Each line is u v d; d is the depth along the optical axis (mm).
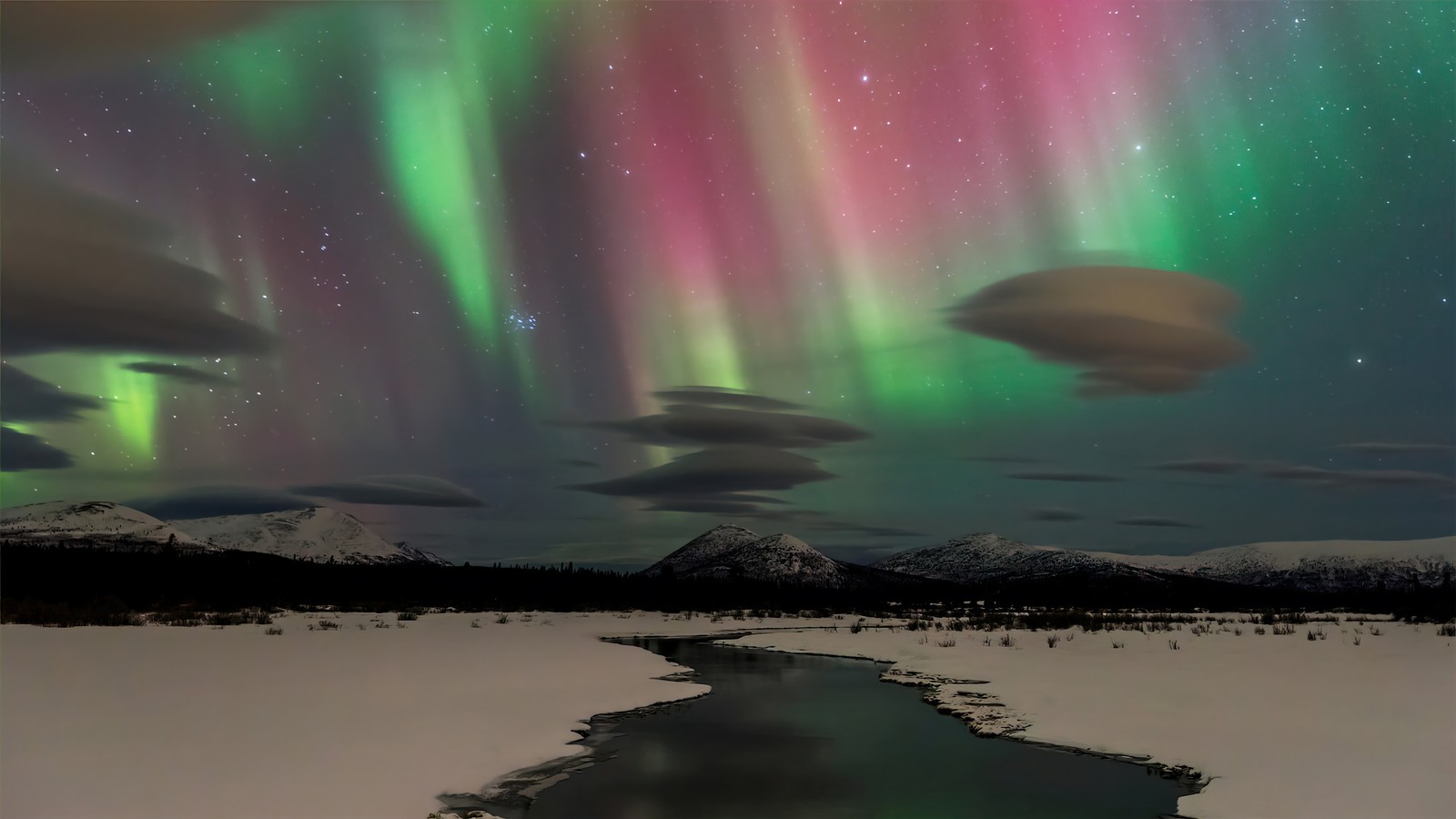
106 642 30188
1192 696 18297
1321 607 67312
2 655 24672
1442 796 10578
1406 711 15688
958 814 10953
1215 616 52000
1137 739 14836
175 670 22422
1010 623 47312
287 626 42438
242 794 10898
